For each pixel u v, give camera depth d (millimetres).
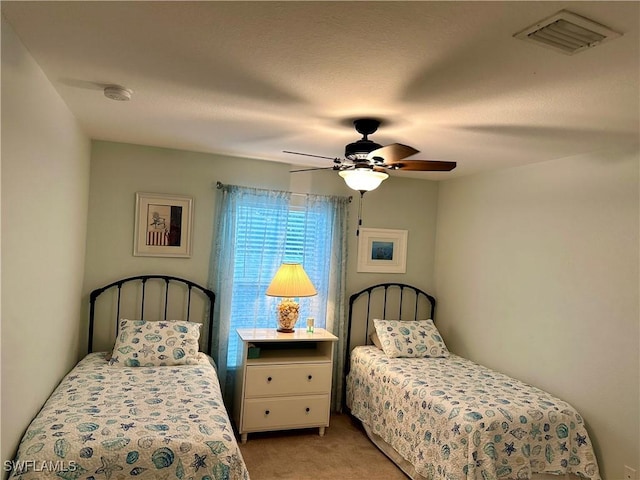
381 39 1506
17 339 1773
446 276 4418
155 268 3637
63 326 2711
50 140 2131
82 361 3115
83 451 1872
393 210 4453
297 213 4082
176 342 3232
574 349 3006
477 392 2963
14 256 1668
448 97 2037
